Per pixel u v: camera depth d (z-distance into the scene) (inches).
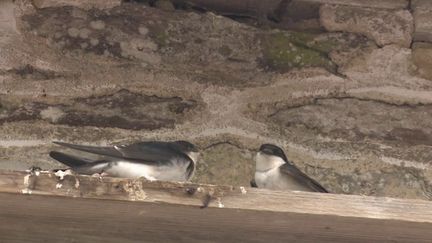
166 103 215.3
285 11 225.3
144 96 215.3
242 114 216.1
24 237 167.9
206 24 222.7
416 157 215.2
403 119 219.0
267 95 218.8
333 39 224.5
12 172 152.8
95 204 155.2
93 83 214.5
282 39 223.8
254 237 166.9
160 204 154.1
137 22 220.4
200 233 166.2
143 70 217.2
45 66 213.8
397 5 224.2
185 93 216.7
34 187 152.1
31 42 214.7
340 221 158.2
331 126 217.0
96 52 216.7
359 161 213.8
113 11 219.8
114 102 213.5
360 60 223.3
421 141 216.8
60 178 153.3
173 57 219.1
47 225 164.1
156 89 216.2
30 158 203.8
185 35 221.1
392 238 164.7
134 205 155.0
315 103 219.5
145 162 183.2
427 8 224.1
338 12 224.7
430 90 222.2
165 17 221.9
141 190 154.2
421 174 213.2
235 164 210.2
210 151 211.2
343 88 221.3
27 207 157.2
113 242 169.0
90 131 209.6
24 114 208.4
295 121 217.2
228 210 155.7
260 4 222.8
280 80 220.5
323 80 221.5
